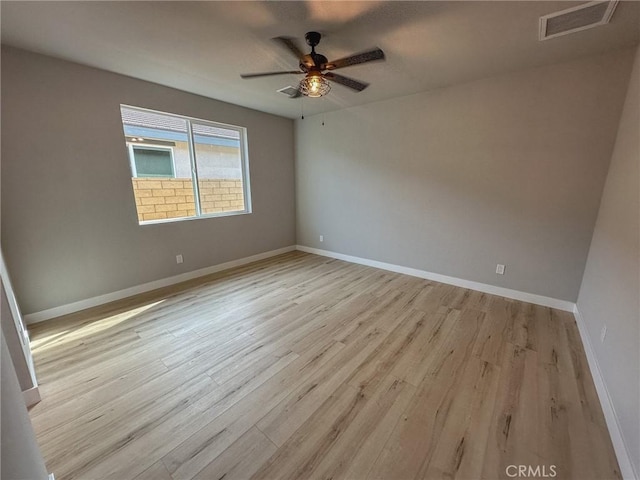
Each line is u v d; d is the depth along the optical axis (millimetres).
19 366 1647
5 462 772
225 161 4199
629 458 1280
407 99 3611
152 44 2275
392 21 1929
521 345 2299
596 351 1994
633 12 1793
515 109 2896
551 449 1430
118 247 3160
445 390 1816
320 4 1756
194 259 3902
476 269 3424
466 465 1349
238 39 2188
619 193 2057
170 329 2562
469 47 2309
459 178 3379
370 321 2699
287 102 3936
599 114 2494
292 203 5238
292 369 2023
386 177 4008
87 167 2855
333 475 1302
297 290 3469
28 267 2609
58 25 1993
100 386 1854
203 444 1450
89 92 2787
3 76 2342
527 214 2990
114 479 1283
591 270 2492
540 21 1915
